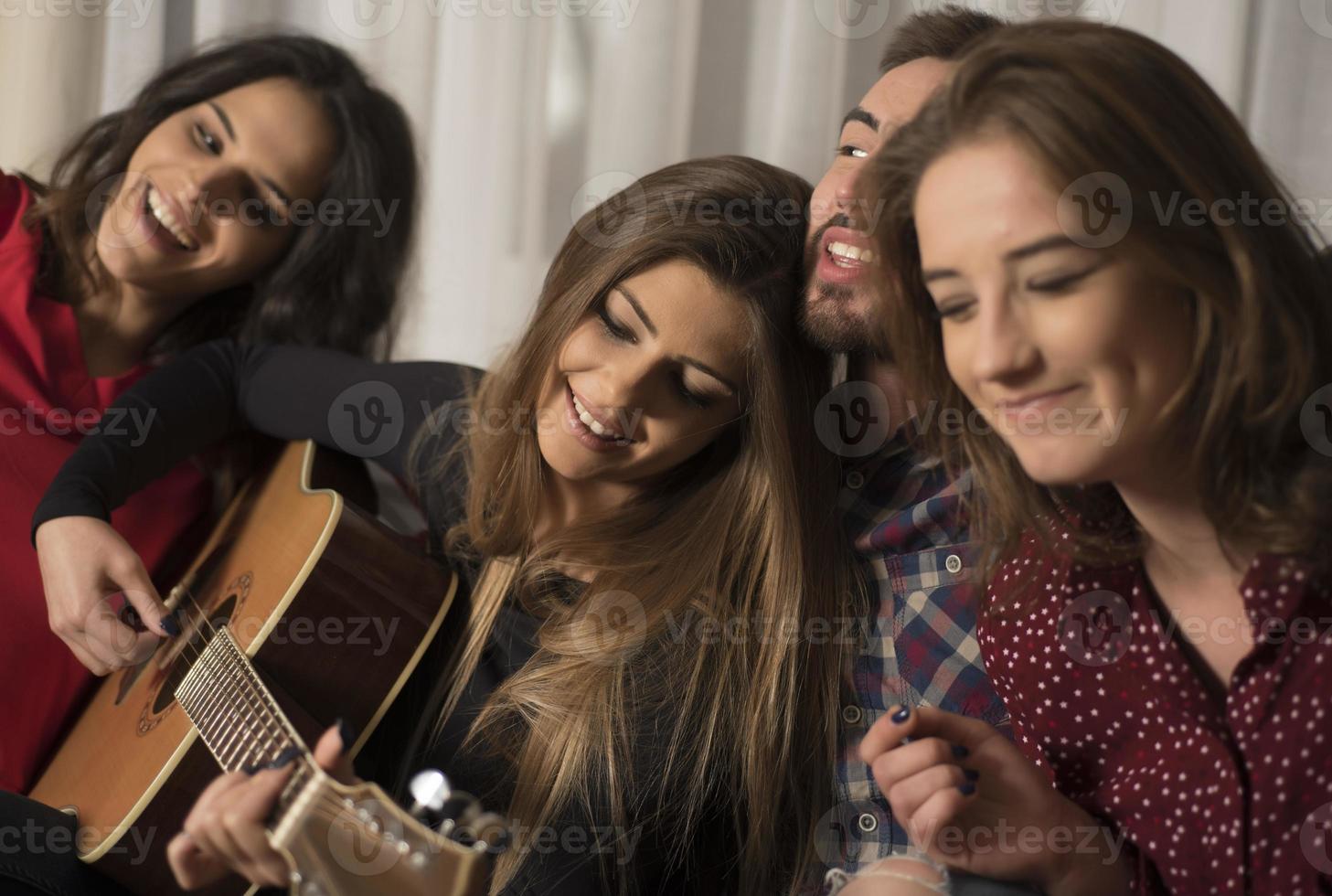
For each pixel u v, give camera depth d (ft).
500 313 6.34
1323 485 2.53
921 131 2.65
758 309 3.90
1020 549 3.23
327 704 3.71
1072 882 3.03
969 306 2.57
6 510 4.36
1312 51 5.96
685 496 4.23
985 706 3.70
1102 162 2.39
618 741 3.76
